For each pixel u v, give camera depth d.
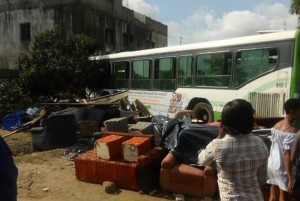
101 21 26.64
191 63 11.90
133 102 13.66
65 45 17.66
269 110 9.50
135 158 6.69
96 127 11.19
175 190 6.38
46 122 10.41
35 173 7.75
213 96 11.09
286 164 4.15
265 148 2.92
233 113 2.83
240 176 2.81
